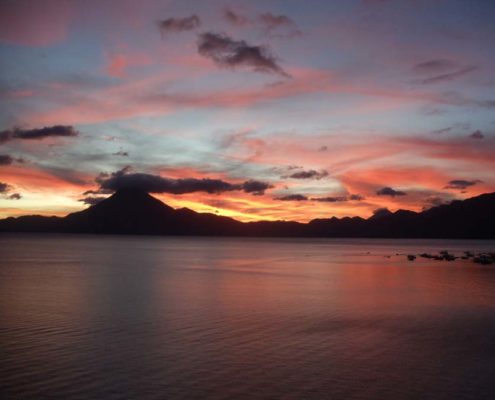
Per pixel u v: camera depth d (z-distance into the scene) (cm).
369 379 2019
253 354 2356
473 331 2905
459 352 2427
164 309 3597
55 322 3066
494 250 18025
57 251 13862
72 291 4638
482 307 3803
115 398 1781
